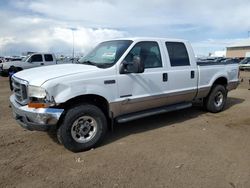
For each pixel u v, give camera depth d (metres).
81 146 4.38
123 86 4.78
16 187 3.31
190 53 6.08
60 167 3.84
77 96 4.27
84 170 3.74
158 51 5.43
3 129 5.59
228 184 3.35
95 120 4.52
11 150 4.46
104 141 4.91
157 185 3.32
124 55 4.84
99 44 5.78
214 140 4.90
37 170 3.75
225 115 6.81
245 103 8.55
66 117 4.22
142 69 4.65
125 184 3.35
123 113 5.01
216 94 6.95
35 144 4.74
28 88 4.14
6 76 19.08
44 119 4.01
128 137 5.12
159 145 4.66
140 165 3.87
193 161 3.99
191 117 6.59
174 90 5.68
